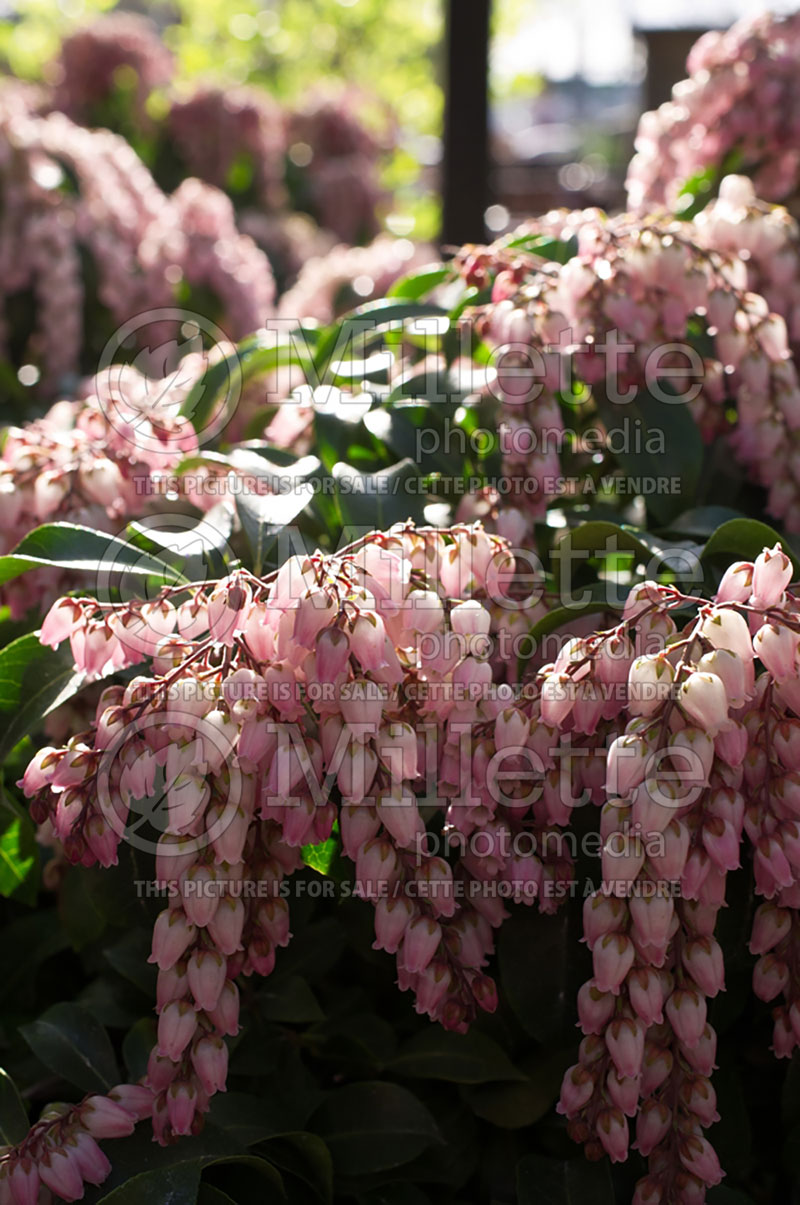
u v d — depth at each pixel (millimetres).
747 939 470
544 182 2883
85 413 527
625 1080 427
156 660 442
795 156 672
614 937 422
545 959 471
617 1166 467
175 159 1729
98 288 1058
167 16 4270
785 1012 447
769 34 645
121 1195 433
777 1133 500
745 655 423
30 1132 443
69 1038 485
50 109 1710
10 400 985
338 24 3604
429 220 2684
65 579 503
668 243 503
